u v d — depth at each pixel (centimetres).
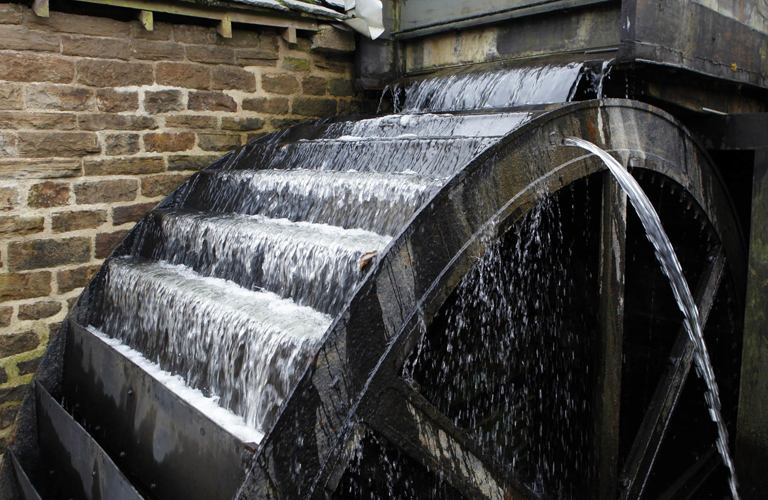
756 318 486
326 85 578
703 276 485
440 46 582
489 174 311
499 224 317
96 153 455
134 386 365
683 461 553
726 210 495
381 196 346
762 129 472
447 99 525
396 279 278
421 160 369
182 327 360
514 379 414
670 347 507
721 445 442
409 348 287
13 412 436
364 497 308
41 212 435
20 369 436
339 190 377
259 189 445
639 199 360
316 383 253
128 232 478
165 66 481
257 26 524
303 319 304
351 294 264
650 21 414
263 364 294
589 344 470
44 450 430
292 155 474
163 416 334
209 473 292
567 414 468
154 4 449
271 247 361
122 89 462
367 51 586
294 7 510
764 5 569
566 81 436
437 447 303
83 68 443
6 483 435
